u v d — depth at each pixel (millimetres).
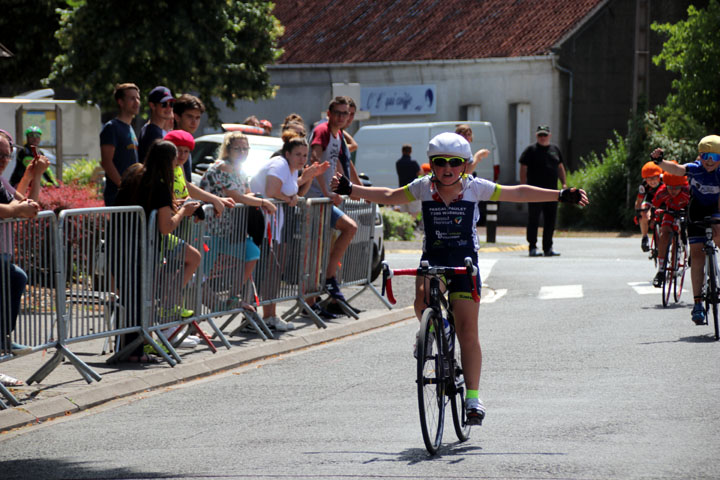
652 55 92000
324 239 29719
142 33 76125
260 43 81875
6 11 91312
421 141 79188
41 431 18219
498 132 93312
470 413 16125
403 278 40219
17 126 60344
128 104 25688
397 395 20141
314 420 18141
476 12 98938
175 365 23219
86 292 21781
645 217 36406
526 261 47000
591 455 14938
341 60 102938
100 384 21156
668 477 13703
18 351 20156
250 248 26625
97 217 21766
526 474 14047
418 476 14125
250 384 21844
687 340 25000
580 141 91375
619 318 29266
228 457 15672
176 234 24062
